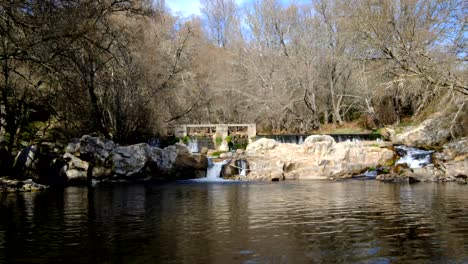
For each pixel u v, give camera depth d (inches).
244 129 1551.4
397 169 1130.7
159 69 1465.3
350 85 1801.2
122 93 1300.4
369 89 1536.7
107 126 1365.7
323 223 476.1
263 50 2011.6
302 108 1857.8
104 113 1347.2
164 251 355.9
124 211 571.2
